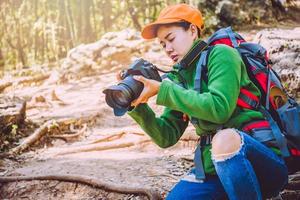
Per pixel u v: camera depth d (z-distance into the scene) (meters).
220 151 2.46
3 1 13.02
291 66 6.47
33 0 12.91
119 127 6.43
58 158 5.36
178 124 2.89
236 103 2.53
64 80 9.53
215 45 2.59
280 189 2.69
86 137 6.17
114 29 13.60
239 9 11.02
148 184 4.20
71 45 12.87
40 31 12.84
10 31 13.07
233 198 2.48
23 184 4.50
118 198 4.02
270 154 2.52
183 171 4.55
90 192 4.21
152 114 2.79
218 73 2.50
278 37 7.12
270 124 2.57
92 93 8.18
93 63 9.71
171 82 2.51
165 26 2.65
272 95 2.60
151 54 9.54
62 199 4.29
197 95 2.46
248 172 2.44
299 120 2.62
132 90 2.46
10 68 12.73
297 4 12.42
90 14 13.11
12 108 6.32
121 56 9.73
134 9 12.98
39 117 6.81
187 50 2.64
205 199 2.60
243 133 2.49
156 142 2.87
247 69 2.61
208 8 10.83
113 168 4.73
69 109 7.25
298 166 2.69
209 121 2.59
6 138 5.91
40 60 12.90
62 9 12.80
